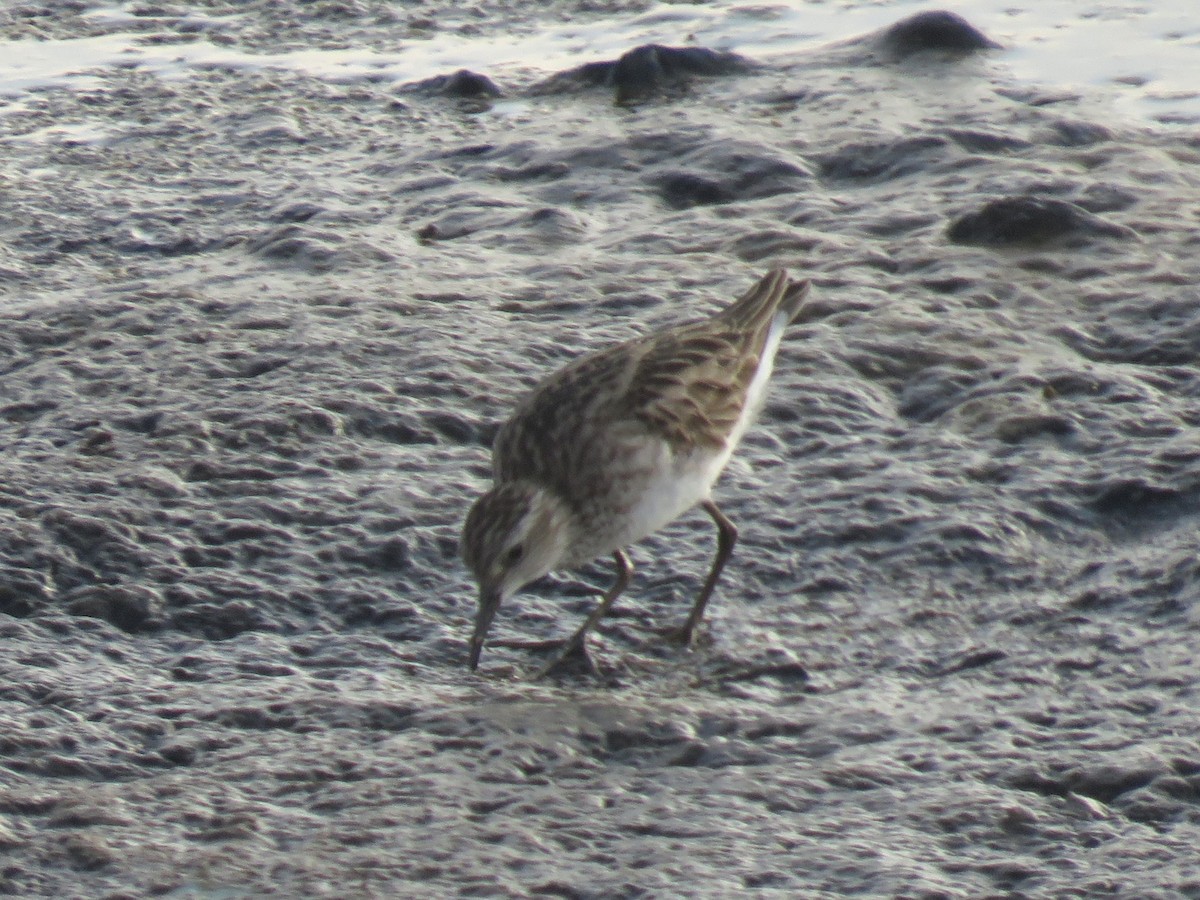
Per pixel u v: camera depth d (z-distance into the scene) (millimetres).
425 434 12672
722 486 11836
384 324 14305
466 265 15664
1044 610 10391
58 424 12914
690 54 20094
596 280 15125
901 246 15383
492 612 9852
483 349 13766
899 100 18953
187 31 22797
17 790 8727
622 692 9727
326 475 12102
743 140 17797
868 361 13352
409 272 15523
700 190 17172
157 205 17516
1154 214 15641
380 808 8570
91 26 23000
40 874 8070
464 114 19625
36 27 22969
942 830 8281
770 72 20203
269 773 8875
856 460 12062
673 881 7922
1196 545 10852
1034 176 16578
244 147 18922
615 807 8570
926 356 13398
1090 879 7840
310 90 20484
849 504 11492
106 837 8312
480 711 9430
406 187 17609
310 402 12914
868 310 14133
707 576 10852
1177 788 8508
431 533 11352
